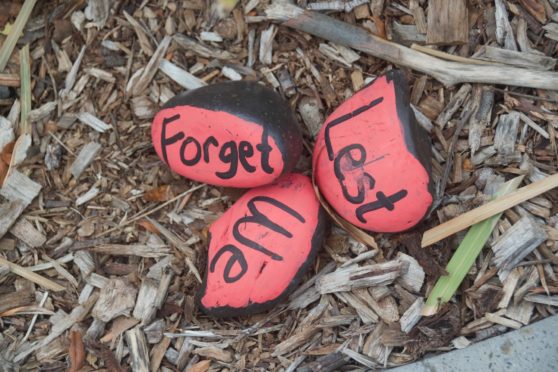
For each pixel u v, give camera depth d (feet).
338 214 2.20
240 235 2.14
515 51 2.25
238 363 2.24
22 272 2.31
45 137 2.37
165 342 2.26
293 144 2.11
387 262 2.22
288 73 2.32
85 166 2.35
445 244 2.23
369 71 2.30
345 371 2.21
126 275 2.31
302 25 2.29
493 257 2.21
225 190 2.31
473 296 2.20
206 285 2.16
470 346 2.17
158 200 2.33
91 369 2.26
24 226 2.34
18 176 2.34
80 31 2.39
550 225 2.21
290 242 2.13
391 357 2.20
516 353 2.14
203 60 2.35
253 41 2.34
